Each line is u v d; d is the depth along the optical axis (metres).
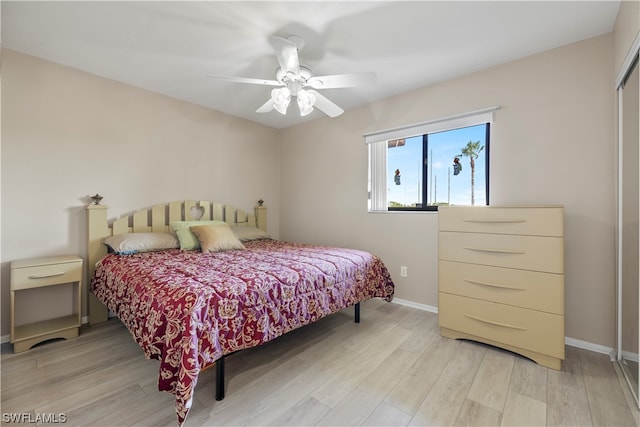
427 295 2.94
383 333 2.40
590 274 2.11
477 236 2.15
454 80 2.72
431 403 1.53
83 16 1.87
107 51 2.29
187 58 2.38
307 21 1.91
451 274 2.28
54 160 2.46
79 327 2.31
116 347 2.13
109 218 2.78
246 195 3.98
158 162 3.11
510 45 2.20
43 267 2.15
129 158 2.90
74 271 2.29
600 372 1.82
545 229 1.89
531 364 1.91
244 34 2.05
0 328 2.19
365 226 3.42
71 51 2.28
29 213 2.34
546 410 1.48
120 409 1.46
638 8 1.49
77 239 2.57
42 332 2.15
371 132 3.31
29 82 2.33
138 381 1.71
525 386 1.68
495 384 1.70
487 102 2.54
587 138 2.12
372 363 1.93
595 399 1.56
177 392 1.23
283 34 2.04
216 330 1.42
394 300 3.17
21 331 2.17
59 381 1.70
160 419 1.40
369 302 3.21
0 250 2.22
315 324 2.59
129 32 2.04
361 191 3.45
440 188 2.97
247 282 1.66
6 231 2.24
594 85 2.09
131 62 2.46
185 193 3.33
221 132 3.68
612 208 2.03
